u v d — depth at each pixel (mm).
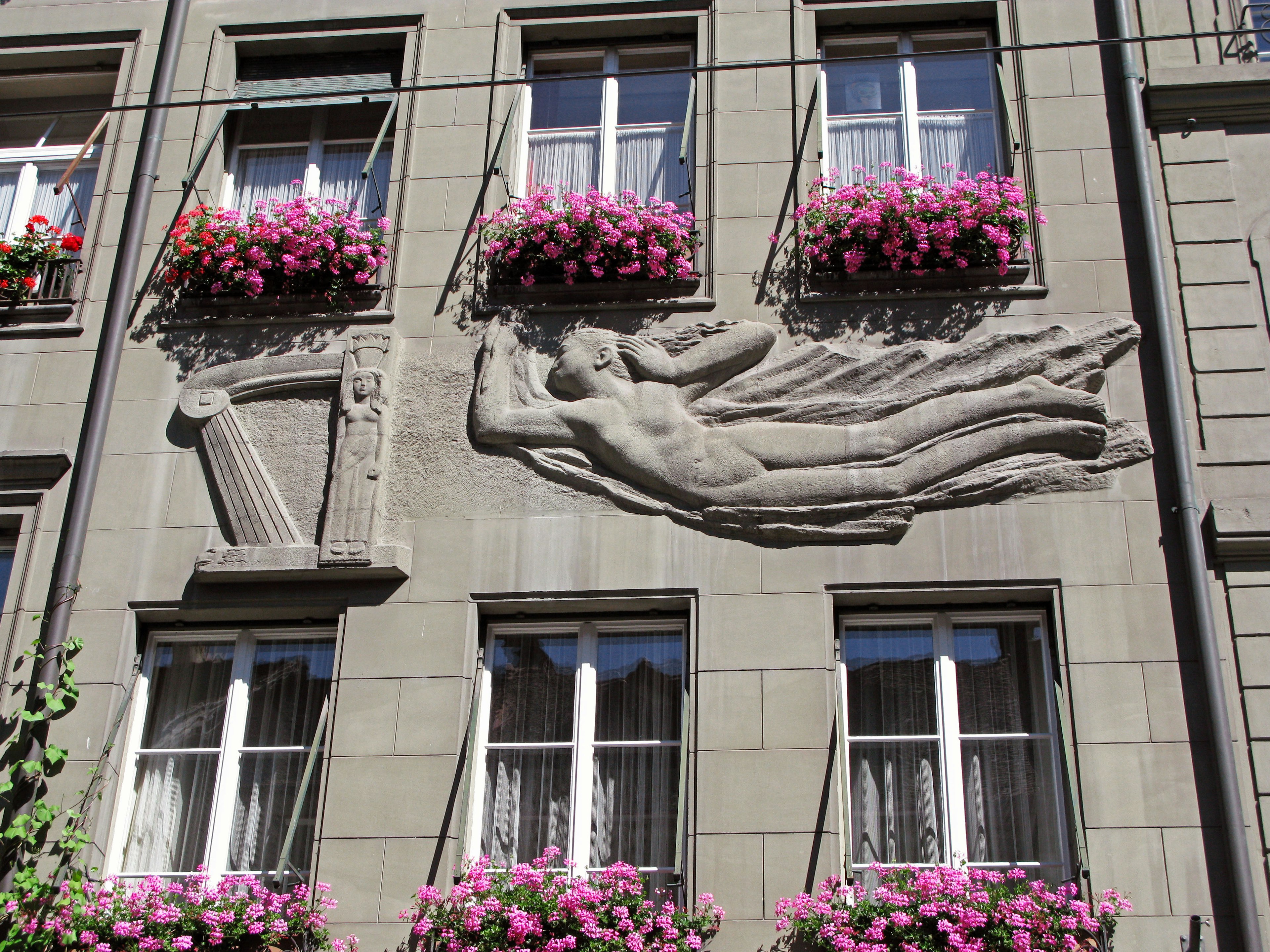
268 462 10742
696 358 10617
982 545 9805
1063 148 11281
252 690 10281
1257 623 9375
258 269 11359
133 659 10250
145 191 11914
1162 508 9805
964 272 10789
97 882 9406
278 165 12562
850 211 10953
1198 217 10859
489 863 9469
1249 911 8477
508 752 9875
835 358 10562
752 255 11156
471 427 10688
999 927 8438
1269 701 9148
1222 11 11711
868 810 9477
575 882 8898
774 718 9453
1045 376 10305
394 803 9492
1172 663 9312
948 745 9562
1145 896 8680
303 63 12797
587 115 12445
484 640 10180
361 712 9805
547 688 10031
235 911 9039
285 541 10375
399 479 10555
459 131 12039
